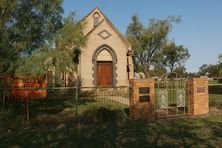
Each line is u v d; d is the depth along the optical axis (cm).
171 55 5850
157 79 1780
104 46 3203
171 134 1221
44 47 1855
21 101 1742
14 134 1254
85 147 1038
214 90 3034
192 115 1700
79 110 1772
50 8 1903
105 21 3219
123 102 2103
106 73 3219
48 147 1041
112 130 1296
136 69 5044
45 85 1936
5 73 1761
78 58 3088
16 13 1850
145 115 1572
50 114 1658
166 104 1661
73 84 2948
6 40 1730
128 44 3297
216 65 4306
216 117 1642
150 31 4903
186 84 1742
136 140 1123
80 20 2075
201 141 1109
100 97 2289
